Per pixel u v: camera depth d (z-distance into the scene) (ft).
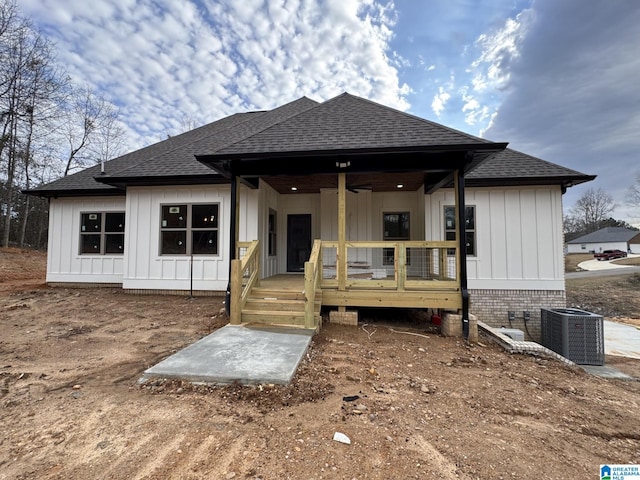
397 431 8.54
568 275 79.82
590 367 19.24
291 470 6.91
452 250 28.45
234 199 21.57
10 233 77.92
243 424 8.75
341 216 20.80
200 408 9.64
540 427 9.16
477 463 7.29
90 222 33.76
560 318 21.22
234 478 6.63
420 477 6.77
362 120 22.79
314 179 26.50
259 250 22.54
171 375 11.53
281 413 9.37
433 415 9.54
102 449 7.63
